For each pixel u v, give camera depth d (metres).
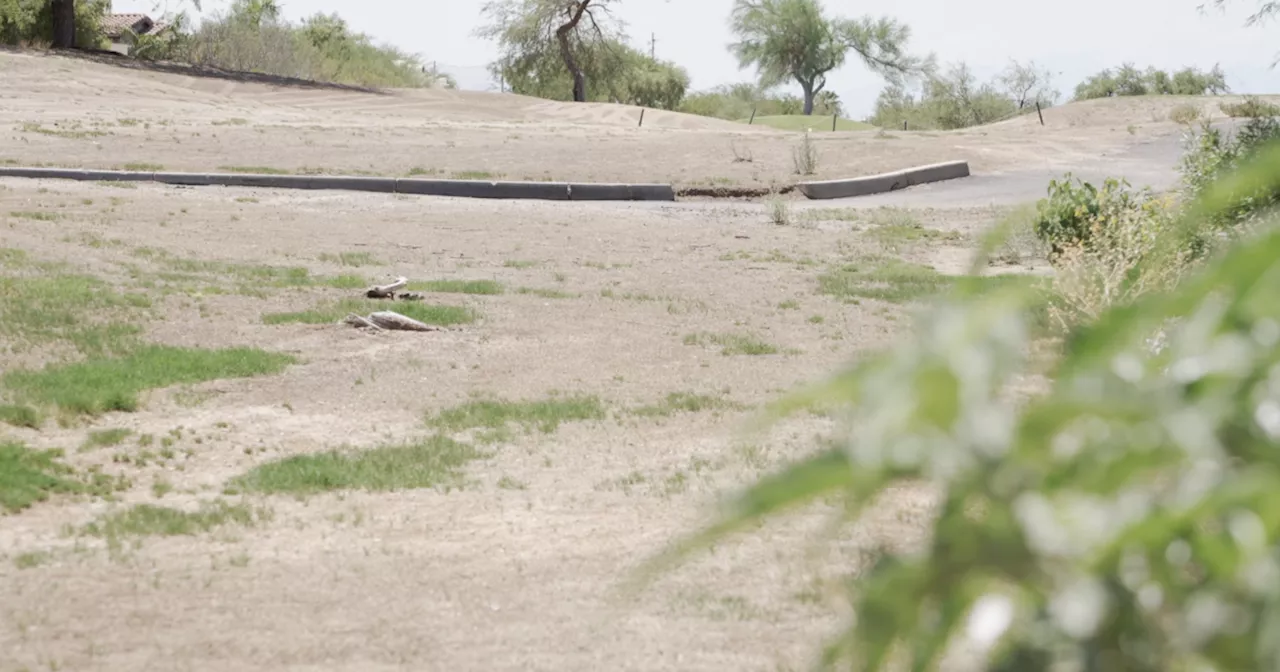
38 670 5.38
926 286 17.92
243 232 21.75
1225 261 0.60
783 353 13.48
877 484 0.55
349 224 23.44
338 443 9.84
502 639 5.79
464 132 40.47
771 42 102.00
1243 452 0.55
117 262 17.55
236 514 7.79
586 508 8.05
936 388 0.55
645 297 17.02
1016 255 18.97
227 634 5.84
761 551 6.74
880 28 100.69
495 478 8.82
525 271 19.14
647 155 35.97
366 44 82.38
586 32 77.69
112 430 9.77
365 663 5.54
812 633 5.59
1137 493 0.54
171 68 55.12
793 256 21.25
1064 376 0.60
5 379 10.95
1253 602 0.51
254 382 11.73
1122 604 0.52
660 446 9.68
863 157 36.22
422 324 14.38
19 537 7.32
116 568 6.77
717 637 5.66
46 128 34.12
